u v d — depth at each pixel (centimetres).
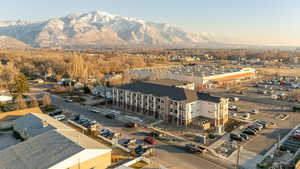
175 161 4653
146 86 8062
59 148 3853
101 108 8369
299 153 4997
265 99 9900
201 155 4925
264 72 17888
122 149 5109
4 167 3472
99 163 3984
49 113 7519
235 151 5103
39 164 3456
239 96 10438
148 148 5062
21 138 5256
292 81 14100
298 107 8194
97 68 16788
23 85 8675
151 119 7194
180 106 6619
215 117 6650
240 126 6550
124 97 8269
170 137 5853
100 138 5722
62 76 15088
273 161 4638
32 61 17812
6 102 8731
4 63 17950
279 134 6075
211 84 12375
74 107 8475
